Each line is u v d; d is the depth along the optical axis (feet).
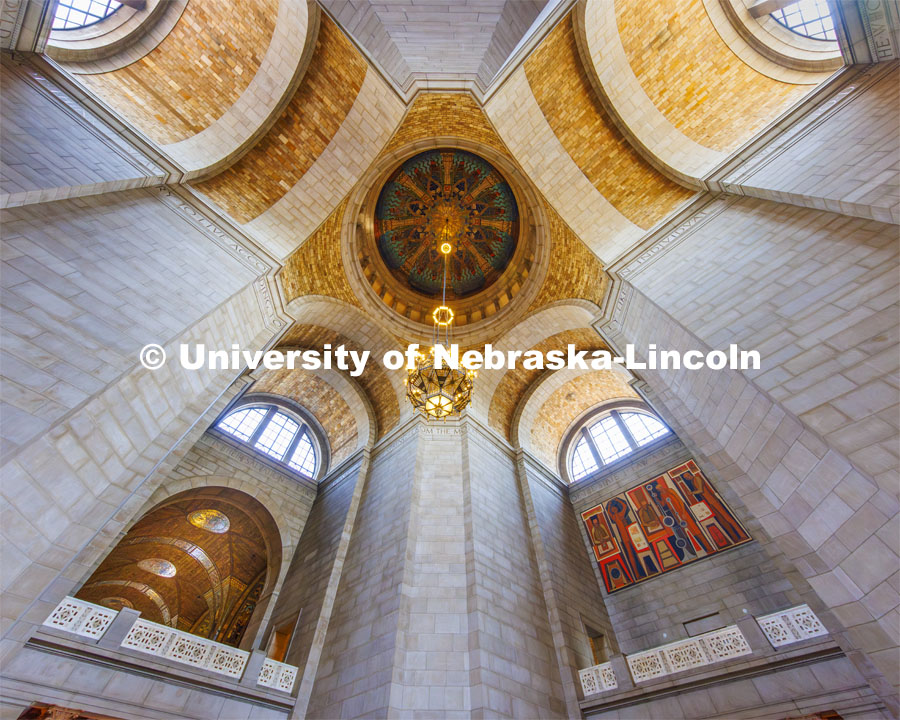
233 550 49.75
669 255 31.12
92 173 23.62
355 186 40.52
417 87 34.78
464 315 50.80
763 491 18.37
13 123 20.95
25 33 23.93
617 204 36.76
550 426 52.80
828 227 21.45
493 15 18.10
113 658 21.53
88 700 20.03
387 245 49.80
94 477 17.93
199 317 25.55
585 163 37.14
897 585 13.24
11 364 16.34
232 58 32.63
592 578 39.91
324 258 40.91
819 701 19.95
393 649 24.58
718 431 21.95
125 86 30.19
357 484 41.83
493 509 35.86
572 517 45.44
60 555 16.19
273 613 37.14
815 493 16.06
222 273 29.66
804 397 17.16
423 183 47.42
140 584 55.88
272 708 25.54
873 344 16.48
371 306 45.52
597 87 34.50
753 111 31.42
